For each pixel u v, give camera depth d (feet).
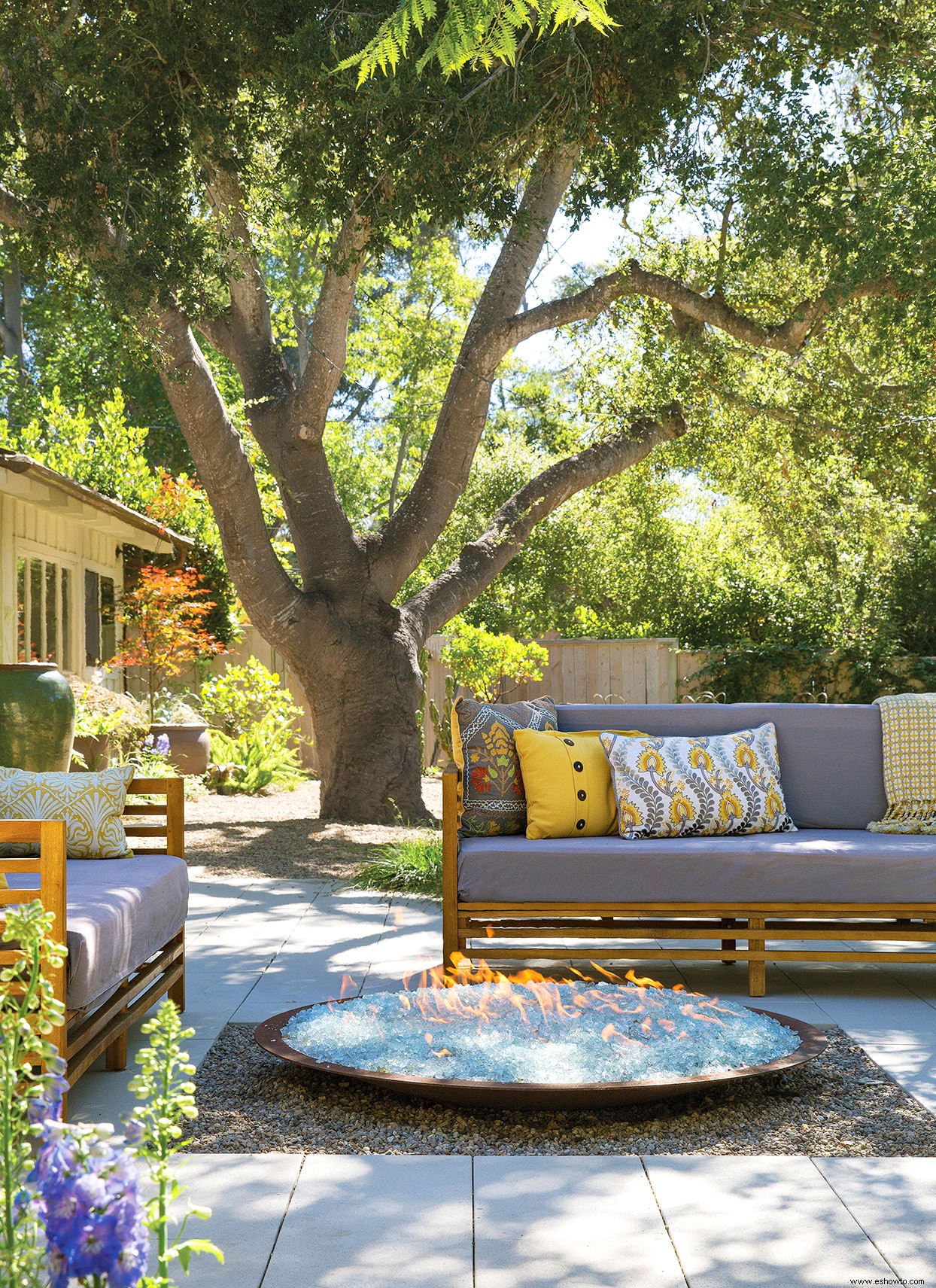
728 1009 11.89
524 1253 7.27
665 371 32.42
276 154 26.99
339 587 29.68
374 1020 11.35
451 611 31.96
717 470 37.22
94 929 9.50
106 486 43.65
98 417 46.37
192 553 43.98
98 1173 3.77
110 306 21.89
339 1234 7.56
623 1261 7.16
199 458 27.27
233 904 19.51
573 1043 10.59
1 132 21.45
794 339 30.01
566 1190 8.25
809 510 36.52
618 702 40.93
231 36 21.57
